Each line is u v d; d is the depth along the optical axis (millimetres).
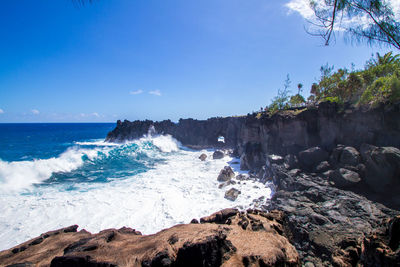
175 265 4906
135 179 25406
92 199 18297
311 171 20922
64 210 15992
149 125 65938
